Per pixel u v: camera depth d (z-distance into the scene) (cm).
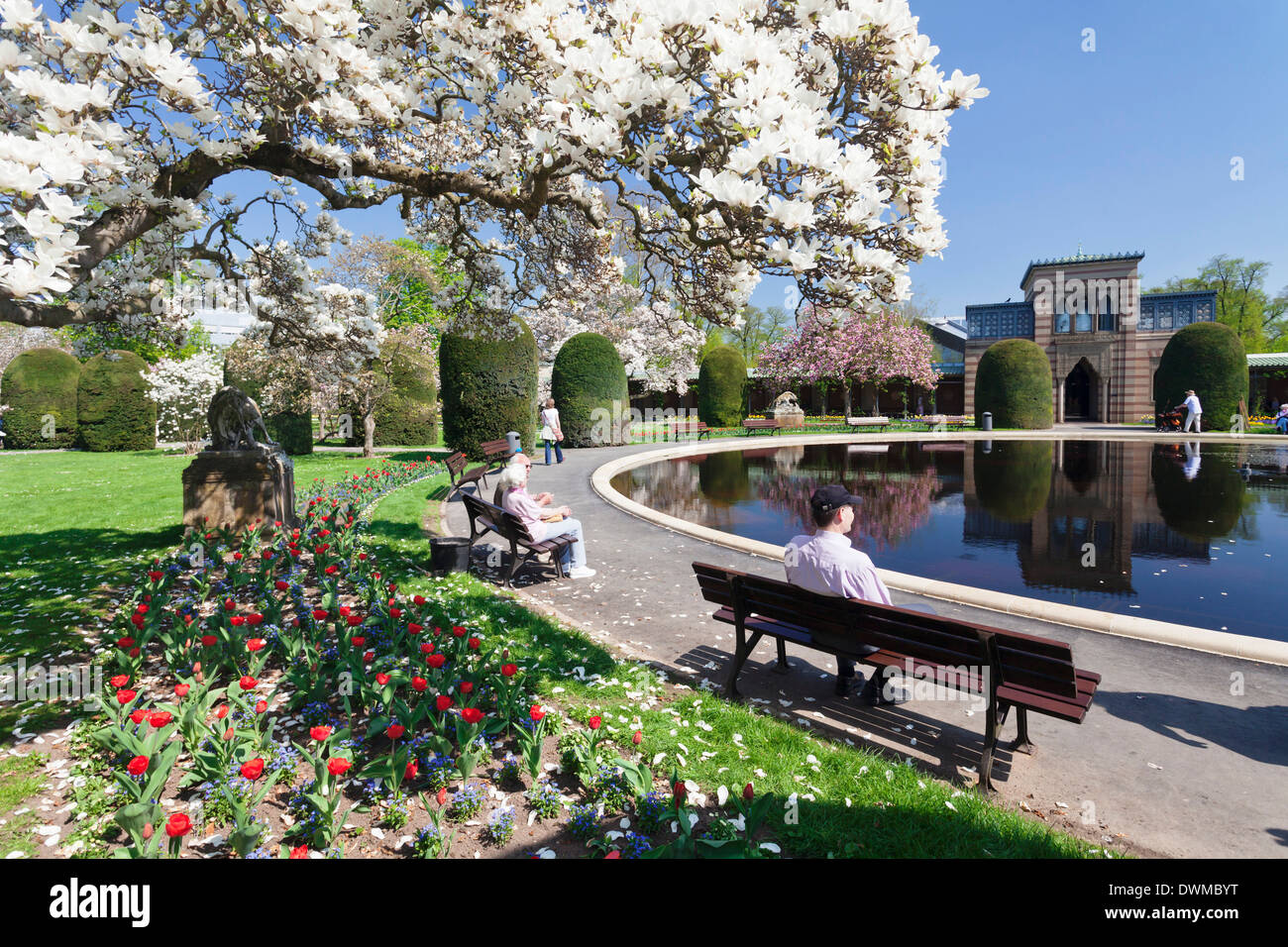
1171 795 288
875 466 1705
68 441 2572
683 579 635
